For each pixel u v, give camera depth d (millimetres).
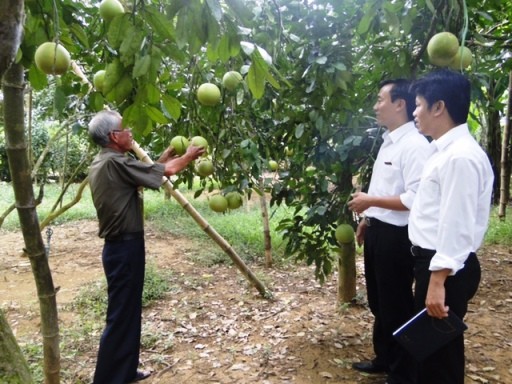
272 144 3641
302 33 2877
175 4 1157
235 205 2965
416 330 1858
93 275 5062
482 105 2947
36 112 6098
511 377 2832
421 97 1906
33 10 1502
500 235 6074
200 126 2838
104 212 2709
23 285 4789
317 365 3035
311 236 3451
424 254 1970
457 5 1826
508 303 4051
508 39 2547
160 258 5598
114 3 1585
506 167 6672
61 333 3545
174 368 3051
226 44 1257
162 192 10211
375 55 2523
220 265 5363
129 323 2807
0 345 851
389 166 2467
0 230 7102
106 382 2779
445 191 1791
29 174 1768
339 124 3117
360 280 4703
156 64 1404
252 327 3668
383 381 2830
